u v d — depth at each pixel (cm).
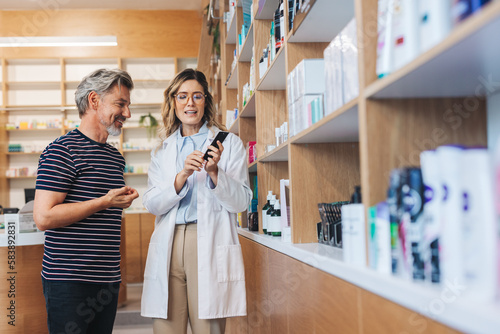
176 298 198
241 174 215
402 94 95
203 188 201
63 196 170
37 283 315
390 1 94
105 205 170
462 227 72
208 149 190
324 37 184
